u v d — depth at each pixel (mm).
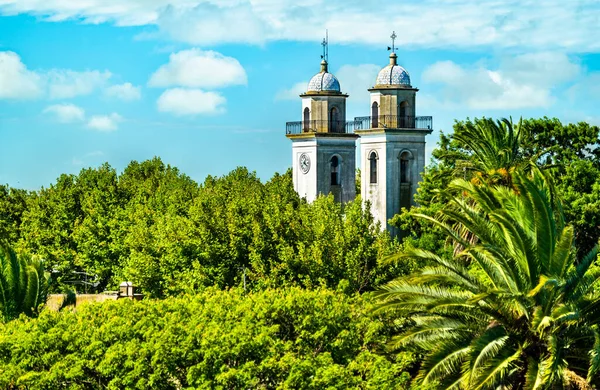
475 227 39094
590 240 74125
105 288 80688
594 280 38125
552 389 36594
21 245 82062
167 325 42469
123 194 91688
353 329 44750
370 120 102312
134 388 39688
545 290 37188
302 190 108562
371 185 102000
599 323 38688
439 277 39156
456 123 89688
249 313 44656
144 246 65688
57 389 40219
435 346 38281
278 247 59344
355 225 59812
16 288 52688
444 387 37125
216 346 40406
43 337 41375
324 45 109688
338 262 57469
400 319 44406
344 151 107625
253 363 39969
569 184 77125
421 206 89312
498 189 39781
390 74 101625
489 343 36844
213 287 51625
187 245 61344
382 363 40219
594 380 37656
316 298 46000
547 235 37062
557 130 81500
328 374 39188
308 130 107562
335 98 107562
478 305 38062
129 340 41938
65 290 67438
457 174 60875
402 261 57469
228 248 60344
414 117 101812
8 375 40250
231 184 99375
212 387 39750
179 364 40594
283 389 39344
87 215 83625
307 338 44469
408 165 101500
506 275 38156
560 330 37688
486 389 37781
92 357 41031
